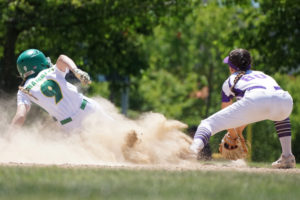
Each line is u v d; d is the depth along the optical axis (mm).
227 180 13727
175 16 67250
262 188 12352
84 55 66188
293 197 11000
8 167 16188
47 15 61500
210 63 118500
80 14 63344
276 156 49312
